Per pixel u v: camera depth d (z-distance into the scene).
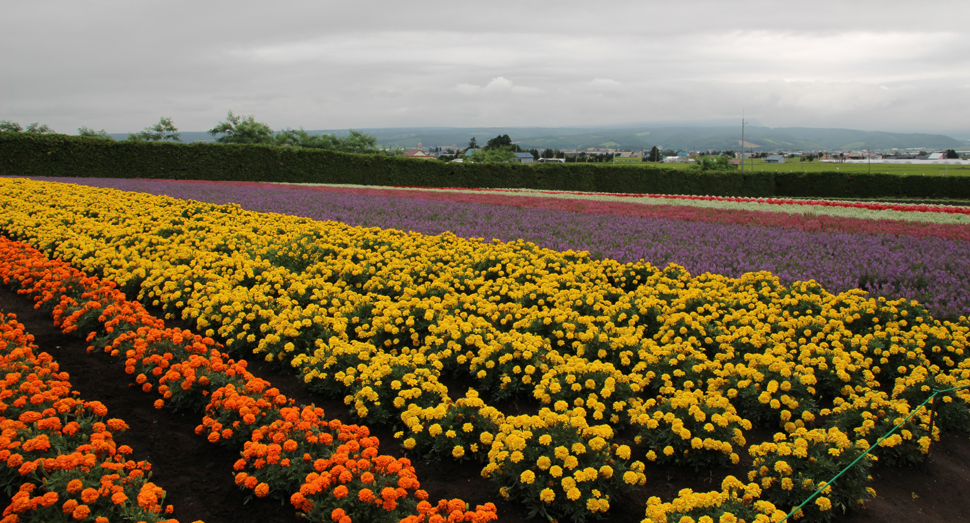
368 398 5.05
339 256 9.91
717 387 5.44
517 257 10.21
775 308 7.59
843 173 42.03
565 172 41.31
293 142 64.75
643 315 7.50
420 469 4.54
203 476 4.30
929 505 4.25
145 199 15.98
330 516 3.60
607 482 4.03
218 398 4.66
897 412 4.81
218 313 7.04
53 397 4.42
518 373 5.72
